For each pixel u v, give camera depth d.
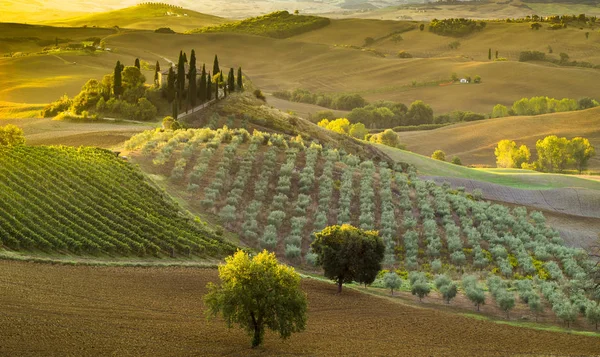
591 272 87.31
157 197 119.00
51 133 181.88
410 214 136.25
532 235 137.75
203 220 118.81
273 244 113.56
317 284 92.62
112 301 65.88
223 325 62.69
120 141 167.75
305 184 141.25
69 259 86.00
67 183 115.12
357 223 129.38
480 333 70.56
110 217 105.31
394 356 57.12
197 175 135.25
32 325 54.09
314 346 58.72
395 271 111.62
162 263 91.19
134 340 54.03
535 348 65.00
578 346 67.00
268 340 59.81
